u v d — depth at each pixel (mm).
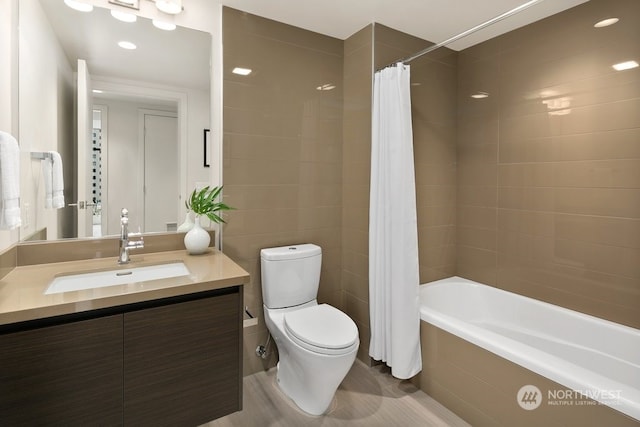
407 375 2021
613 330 1825
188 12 2010
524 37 2230
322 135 2453
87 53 1776
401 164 2023
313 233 2453
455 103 2664
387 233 2111
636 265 1771
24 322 1115
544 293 2184
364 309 2400
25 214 1613
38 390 1127
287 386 2023
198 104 2074
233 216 2137
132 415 1301
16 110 1555
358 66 2379
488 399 1670
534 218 2221
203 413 1457
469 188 2625
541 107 2150
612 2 1816
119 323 1254
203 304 1435
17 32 1548
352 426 1761
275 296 2113
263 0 1996
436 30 2359
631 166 1771
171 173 2029
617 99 1810
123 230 1713
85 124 1785
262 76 2189
